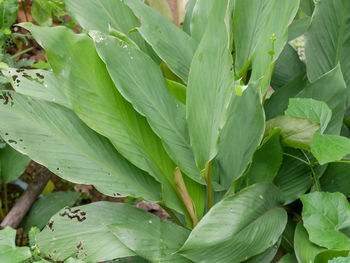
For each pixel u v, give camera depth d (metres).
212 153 0.96
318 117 1.02
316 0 1.23
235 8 1.27
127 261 1.13
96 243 0.99
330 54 1.26
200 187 1.10
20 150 0.96
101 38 1.03
